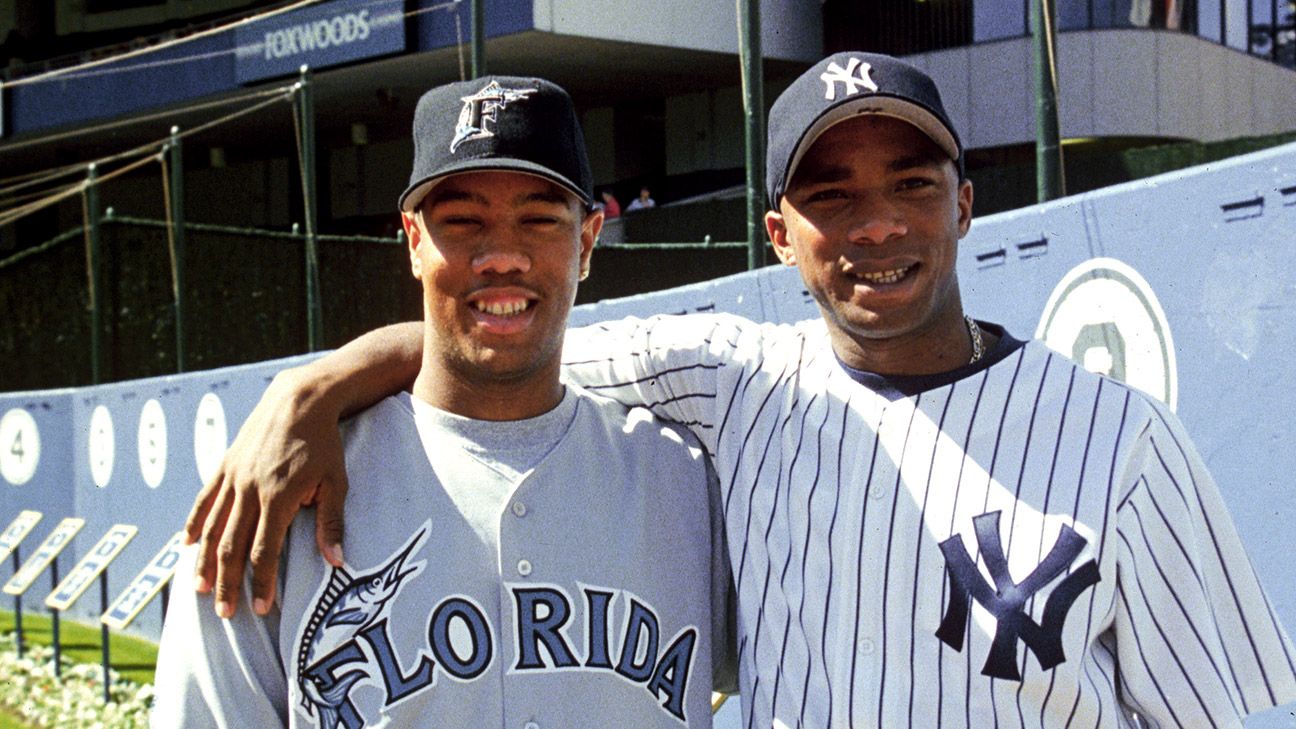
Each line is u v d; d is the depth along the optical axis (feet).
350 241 36.70
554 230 6.72
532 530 6.76
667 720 6.86
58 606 23.91
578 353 7.76
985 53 50.57
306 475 6.60
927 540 6.36
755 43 17.61
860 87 6.46
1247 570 6.41
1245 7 58.29
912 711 6.23
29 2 81.46
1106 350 10.21
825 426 6.82
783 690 6.59
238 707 6.48
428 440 6.89
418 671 6.49
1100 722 6.15
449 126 6.62
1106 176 37.58
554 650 6.64
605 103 66.74
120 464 29.22
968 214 7.11
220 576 6.51
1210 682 6.23
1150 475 6.28
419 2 54.90
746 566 6.97
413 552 6.66
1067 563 6.15
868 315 6.60
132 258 37.63
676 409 7.53
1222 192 9.29
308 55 58.95
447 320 6.73
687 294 14.53
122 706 22.08
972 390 6.53
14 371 41.29
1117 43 50.55
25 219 84.23
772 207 7.24
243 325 36.52
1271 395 8.99
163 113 67.82
